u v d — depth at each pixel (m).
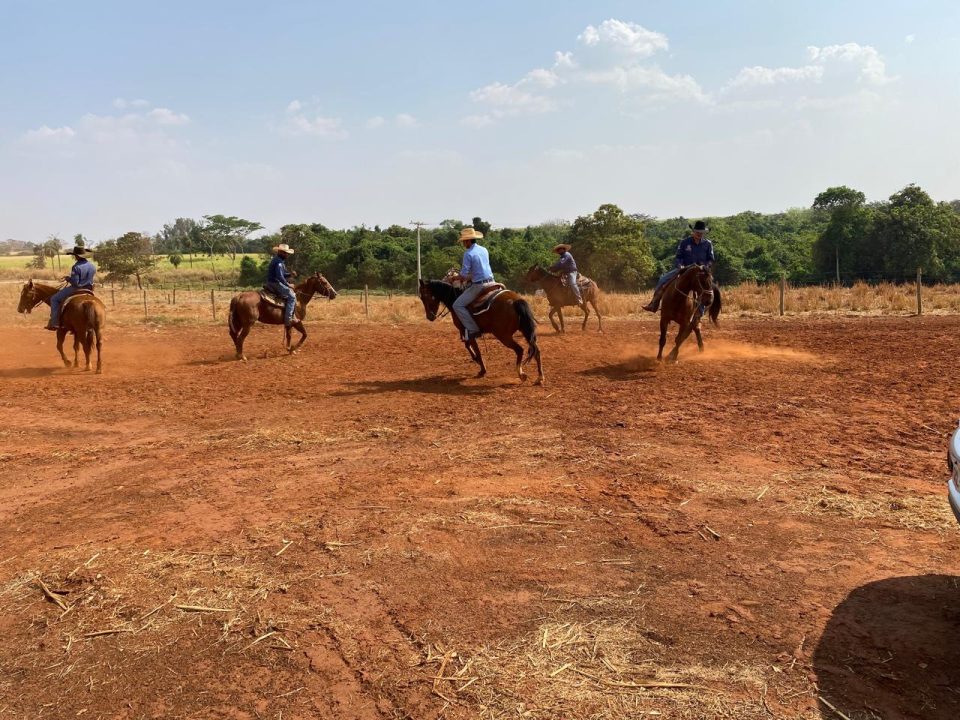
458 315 10.81
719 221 107.44
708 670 3.22
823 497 5.38
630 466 6.36
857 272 45.16
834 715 2.87
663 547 4.61
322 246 81.81
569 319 21.78
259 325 22.31
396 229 96.00
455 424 8.26
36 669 3.42
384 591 4.11
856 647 3.36
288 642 3.60
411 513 5.36
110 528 5.26
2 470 6.86
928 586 3.94
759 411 8.41
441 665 3.33
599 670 3.25
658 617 3.71
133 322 23.48
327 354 15.16
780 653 3.33
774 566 4.27
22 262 109.38
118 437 8.12
